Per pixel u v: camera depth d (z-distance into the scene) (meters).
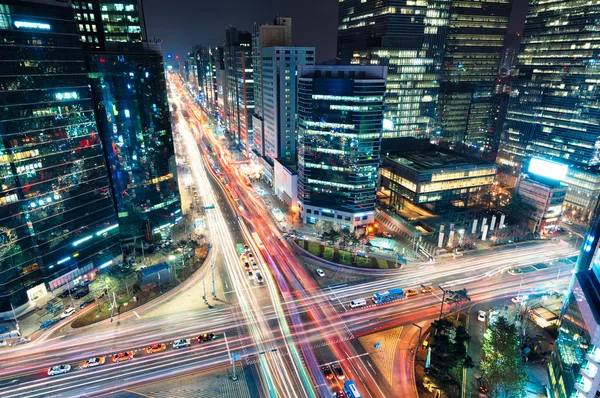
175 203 159.25
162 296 118.06
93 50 134.25
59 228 113.25
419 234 151.50
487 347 89.00
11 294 104.81
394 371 89.81
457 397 82.12
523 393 79.62
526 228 166.00
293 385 85.56
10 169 99.19
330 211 162.88
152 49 141.00
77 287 121.62
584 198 178.88
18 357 93.88
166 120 147.38
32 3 97.56
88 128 116.75
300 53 192.38
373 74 145.50
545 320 105.50
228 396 82.69
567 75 191.50
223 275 129.88
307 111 149.62
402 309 112.62
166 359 93.31
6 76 95.00
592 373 63.19
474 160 191.50
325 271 132.88
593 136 181.88
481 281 127.31
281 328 104.38
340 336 101.38
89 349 96.31
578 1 181.50
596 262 77.06
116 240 133.62
